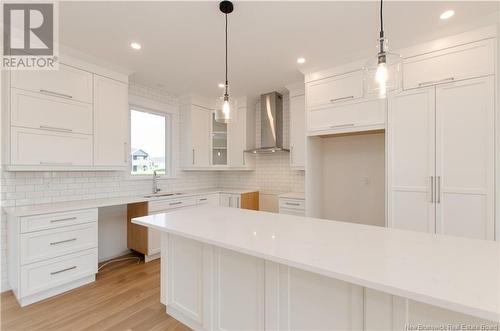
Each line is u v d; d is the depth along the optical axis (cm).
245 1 178
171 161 408
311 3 181
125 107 303
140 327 182
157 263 312
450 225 217
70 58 254
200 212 204
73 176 287
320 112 296
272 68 299
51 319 191
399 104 242
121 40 232
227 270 154
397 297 97
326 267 94
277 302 132
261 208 436
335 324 114
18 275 204
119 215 338
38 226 216
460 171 213
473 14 195
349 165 339
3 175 233
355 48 250
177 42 236
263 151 411
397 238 132
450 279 85
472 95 208
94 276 258
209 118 430
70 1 177
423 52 230
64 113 249
